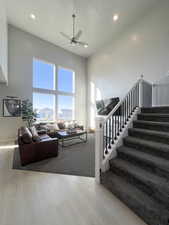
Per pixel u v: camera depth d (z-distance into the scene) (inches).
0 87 193.8
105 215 58.8
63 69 273.3
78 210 62.1
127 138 99.7
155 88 165.9
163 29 156.7
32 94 226.7
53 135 181.9
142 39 181.5
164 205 54.9
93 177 93.7
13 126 193.9
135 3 156.5
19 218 57.5
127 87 207.9
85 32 211.9
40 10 166.6
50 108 255.1
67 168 107.6
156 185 58.7
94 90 285.7
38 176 94.9
